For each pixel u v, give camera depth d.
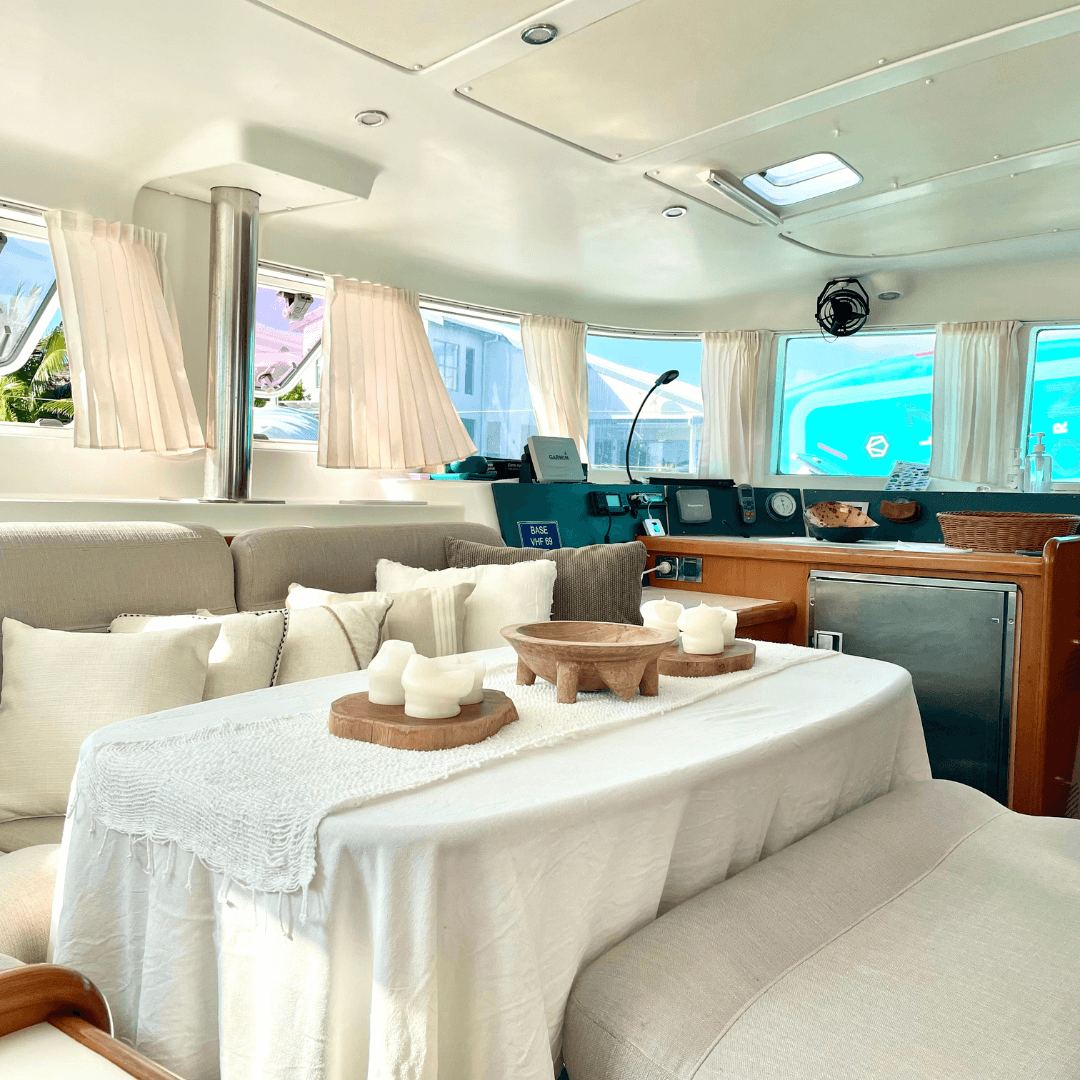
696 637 1.52
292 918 0.80
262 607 2.10
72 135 2.70
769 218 3.63
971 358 4.61
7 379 3.29
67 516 2.56
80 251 2.86
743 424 5.10
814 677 1.49
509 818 0.79
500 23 2.11
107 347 2.91
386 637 1.95
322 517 3.18
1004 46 2.24
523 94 2.50
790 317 5.00
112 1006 0.99
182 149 2.81
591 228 3.76
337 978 0.78
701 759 1.00
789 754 1.12
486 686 1.34
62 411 3.43
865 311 4.58
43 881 1.24
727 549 3.33
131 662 1.51
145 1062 0.65
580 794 0.86
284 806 0.82
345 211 3.50
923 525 4.01
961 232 3.85
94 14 2.07
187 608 1.93
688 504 3.94
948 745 2.81
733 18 2.10
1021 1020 0.84
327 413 3.72
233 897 0.86
